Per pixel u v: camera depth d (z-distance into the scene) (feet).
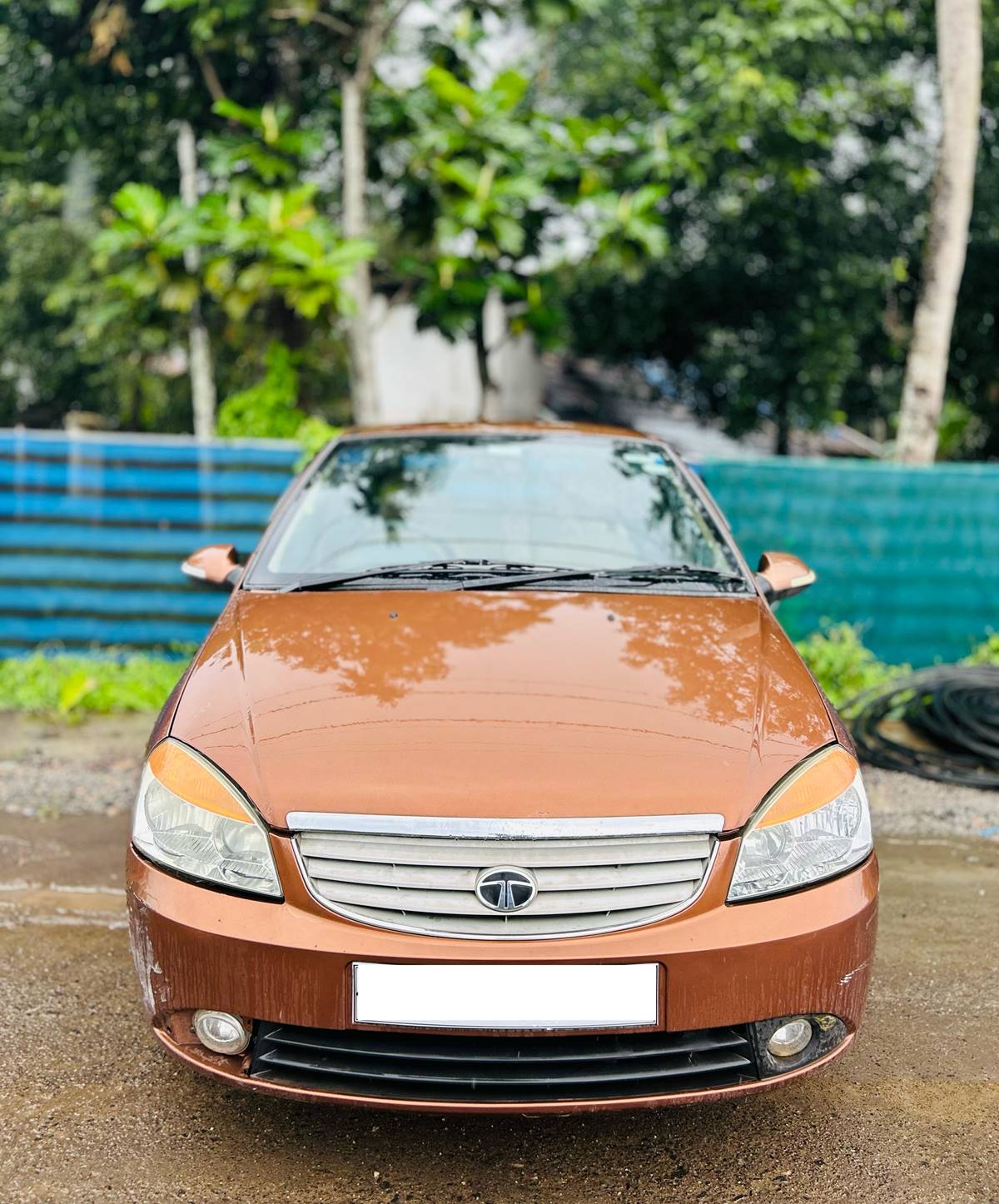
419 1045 6.77
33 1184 7.27
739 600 9.98
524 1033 6.63
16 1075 8.56
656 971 6.70
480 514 11.15
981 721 17.35
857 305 49.08
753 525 21.56
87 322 42.39
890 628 21.86
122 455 21.58
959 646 21.95
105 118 38.19
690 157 34.42
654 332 51.01
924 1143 7.87
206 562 11.27
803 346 48.78
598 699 7.89
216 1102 8.25
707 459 21.59
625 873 6.86
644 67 39.75
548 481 11.60
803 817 7.27
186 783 7.39
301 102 36.37
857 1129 8.04
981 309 50.01
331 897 6.83
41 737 18.10
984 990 10.18
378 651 8.54
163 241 27.43
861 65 38.93
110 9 32.32
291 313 40.09
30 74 37.70
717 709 7.89
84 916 11.50
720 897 6.91
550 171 31.27
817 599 21.72
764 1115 8.21
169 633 21.89
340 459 12.03
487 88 29.01
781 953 6.85
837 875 7.23
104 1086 8.45
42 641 21.79
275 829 6.98
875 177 46.44
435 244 32.37
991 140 45.62
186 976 6.94
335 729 7.54
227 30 31.76
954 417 58.95
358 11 32.22
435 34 33.32
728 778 7.25
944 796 15.74
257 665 8.43
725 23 34.09
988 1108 8.31
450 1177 7.45
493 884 6.72
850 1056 9.05
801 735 7.81
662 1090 6.86
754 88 33.81
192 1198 7.17
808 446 63.57
